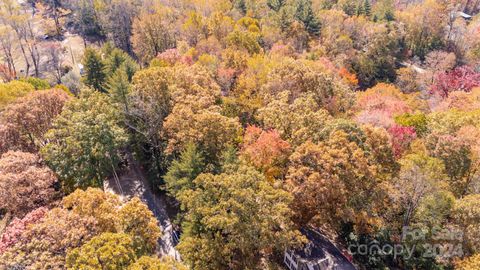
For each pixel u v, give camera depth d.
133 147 51.94
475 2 138.88
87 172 41.53
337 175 32.88
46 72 92.69
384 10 117.62
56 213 28.16
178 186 37.88
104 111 46.03
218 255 30.92
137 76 48.56
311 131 38.72
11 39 98.19
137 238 27.92
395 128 45.03
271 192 30.75
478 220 31.38
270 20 97.38
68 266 23.44
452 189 40.62
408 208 35.25
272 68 57.56
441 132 45.44
